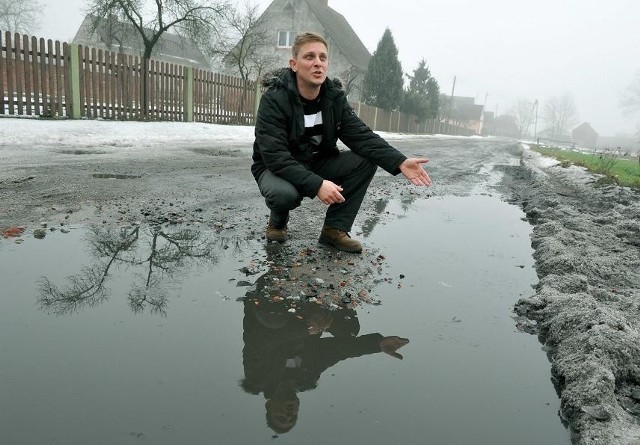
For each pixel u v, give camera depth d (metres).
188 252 2.74
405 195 5.43
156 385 1.46
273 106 2.65
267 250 2.88
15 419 1.26
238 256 2.73
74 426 1.25
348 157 2.95
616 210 5.11
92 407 1.33
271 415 1.35
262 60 25.81
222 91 14.86
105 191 4.12
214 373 1.55
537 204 5.31
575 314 2.01
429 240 3.49
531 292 2.54
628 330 1.85
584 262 2.88
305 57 2.59
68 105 10.12
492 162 11.75
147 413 1.32
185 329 1.84
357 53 34.62
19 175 4.54
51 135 7.93
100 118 10.91
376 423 1.36
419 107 34.53
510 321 2.16
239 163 6.83
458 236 3.67
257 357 1.68
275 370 1.60
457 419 1.41
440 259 3.02
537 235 3.78
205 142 10.23
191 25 17.14
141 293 2.15
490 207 5.09
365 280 2.54
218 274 2.44
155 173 5.33
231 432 1.27
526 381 1.66
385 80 29.69
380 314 2.14
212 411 1.35
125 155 6.80
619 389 1.60
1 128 7.75
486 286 2.59
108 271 2.38
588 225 4.09
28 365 1.51
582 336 1.82
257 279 2.41
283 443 1.24
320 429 1.31
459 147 18.97
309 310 2.12
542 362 1.80
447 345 1.89
